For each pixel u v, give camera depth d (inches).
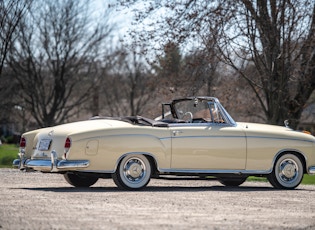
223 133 546.3
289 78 919.0
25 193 476.7
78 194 470.6
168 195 473.7
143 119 530.0
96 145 502.6
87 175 517.3
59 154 505.0
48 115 1544.0
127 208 386.0
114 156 507.2
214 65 938.7
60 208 381.7
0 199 430.6
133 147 511.8
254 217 360.8
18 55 1507.1
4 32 1165.1
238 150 549.6
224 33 880.9
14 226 309.3
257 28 920.9
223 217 356.5
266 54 898.7
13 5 1083.9
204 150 537.3
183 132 531.5
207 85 982.4
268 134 563.2
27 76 1545.3
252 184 662.5
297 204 435.2
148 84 1082.1
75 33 1545.3
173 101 588.1
